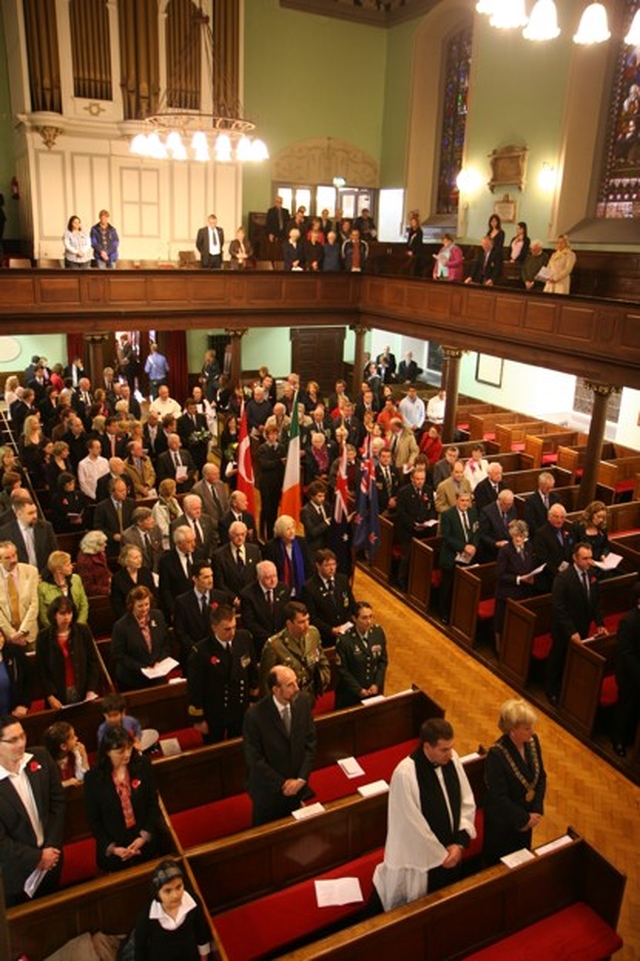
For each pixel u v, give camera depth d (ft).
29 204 49.44
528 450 44.47
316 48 57.82
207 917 12.17
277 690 14.61
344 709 18.40
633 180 44.39
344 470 27.30
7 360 57.77
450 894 12.87
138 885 13.19
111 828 13.48
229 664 17.17
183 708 19.43
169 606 21.01
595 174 46.65
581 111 45.37
